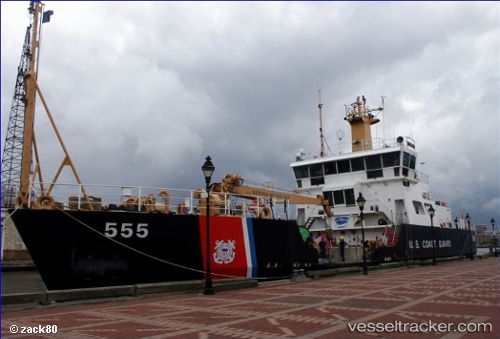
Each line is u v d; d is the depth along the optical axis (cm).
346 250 3005
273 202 2306
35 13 1959
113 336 852
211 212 1850
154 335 859
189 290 1603
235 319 1035
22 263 2661
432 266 3312
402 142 3309
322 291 1633
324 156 3722
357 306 1227
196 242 1727
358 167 3475
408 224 3294
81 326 959
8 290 1634
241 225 1914
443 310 1144
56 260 1428
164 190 1700
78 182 1655
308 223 3544
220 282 1709
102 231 1504
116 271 1523
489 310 1138
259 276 1980
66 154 1664
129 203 1631
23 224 1382
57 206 1484
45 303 1261
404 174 3416
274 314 1102
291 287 1809
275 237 2069
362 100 3862
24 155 1884
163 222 1642
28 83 1877
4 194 2664
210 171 1608
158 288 1523
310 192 3622
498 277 2162
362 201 2581
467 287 1697
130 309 1212
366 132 3822
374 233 3344
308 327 932
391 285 1823
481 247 7581
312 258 2300
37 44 1933
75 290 1333
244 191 2177
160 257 1630
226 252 1830
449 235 4212
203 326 949
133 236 1566
